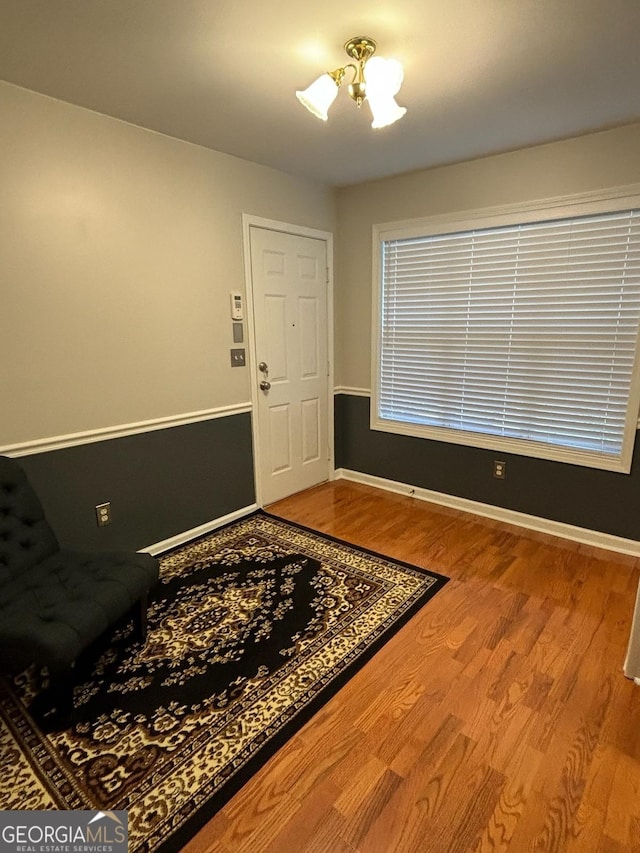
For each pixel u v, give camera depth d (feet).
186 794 4.48
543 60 5.91
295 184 10.88
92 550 8.23
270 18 5.02
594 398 9.16
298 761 4.81
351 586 7.96
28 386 7.13
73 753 4.91
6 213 6.61
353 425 13.16
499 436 10.47
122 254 7.98
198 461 9.77
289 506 11.55
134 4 4.75
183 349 9.14
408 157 9.56
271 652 6.39
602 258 8.67
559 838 4.08
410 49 5.65
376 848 4.01
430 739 5.04
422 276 11.12
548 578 8.20
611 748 4.91
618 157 8.14
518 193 9.30
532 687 5.74
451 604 7.45
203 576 8.30
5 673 5.36
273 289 10.81
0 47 5.54
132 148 7.88
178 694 5.68
